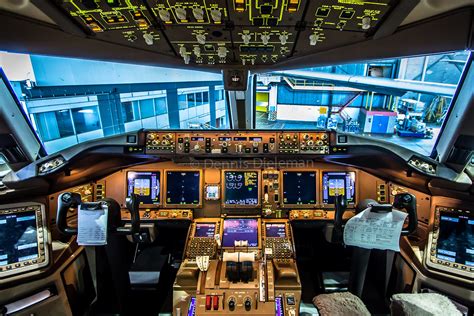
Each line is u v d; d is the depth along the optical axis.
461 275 2.03
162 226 2.84
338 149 2.58
